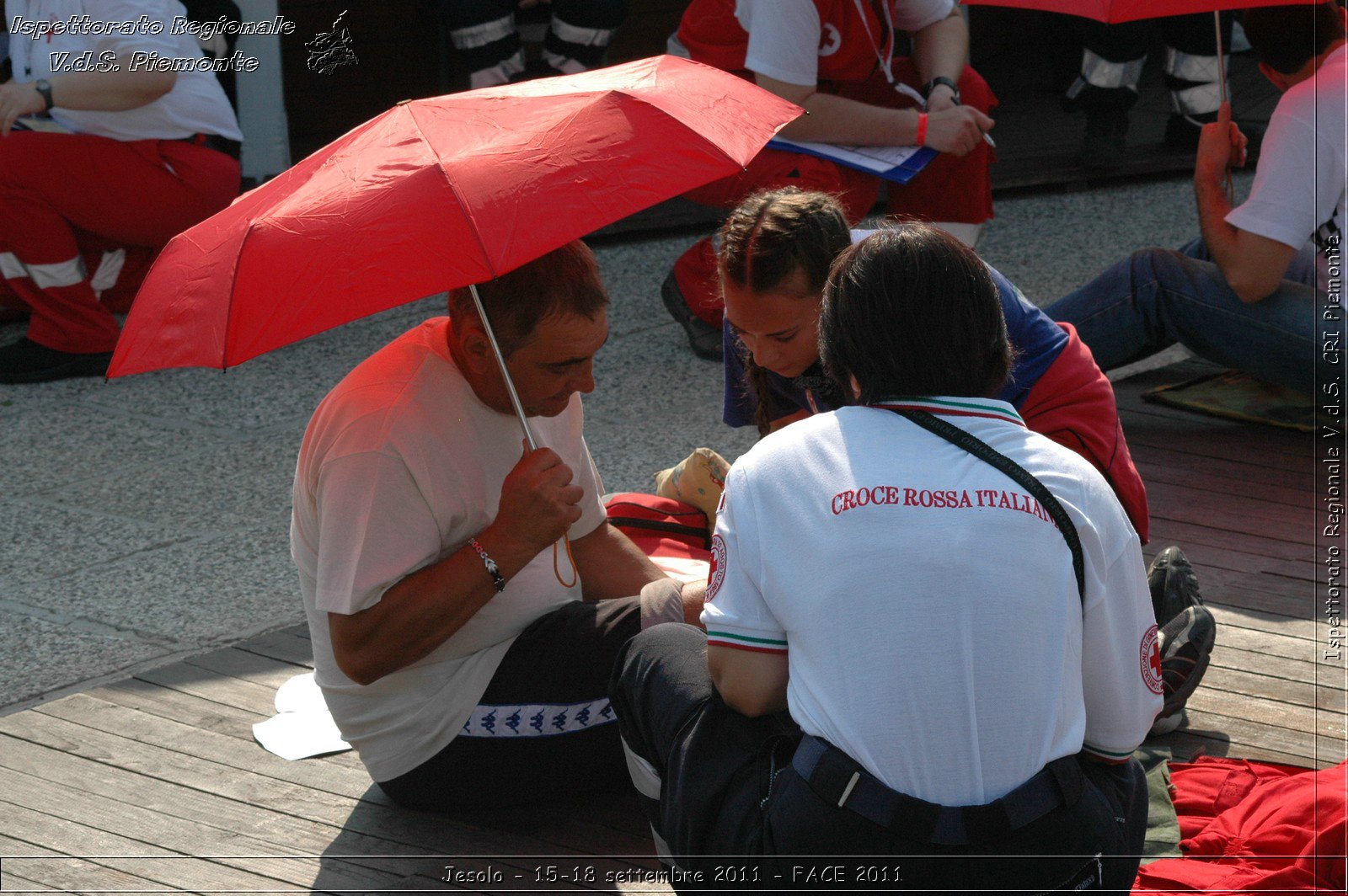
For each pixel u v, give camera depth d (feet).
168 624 24.86
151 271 14.76
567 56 47.32
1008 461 12.35
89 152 36.42
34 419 35.58
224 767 19.76
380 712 17.74
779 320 17.21
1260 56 29.37
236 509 30.01
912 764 11.87
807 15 34.12
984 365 12.89
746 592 12.80
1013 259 45.80
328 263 13.48
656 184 14.46
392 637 16.07
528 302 15.44
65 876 17.24
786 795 12.53
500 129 14.80
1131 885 13.09
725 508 13.03
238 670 22.65
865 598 11.98
